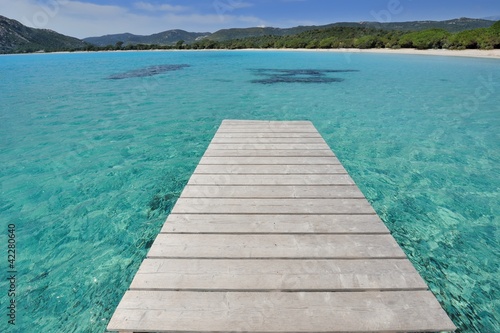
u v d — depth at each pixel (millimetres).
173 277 2082
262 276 2098
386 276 2086
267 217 2820
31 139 6945
